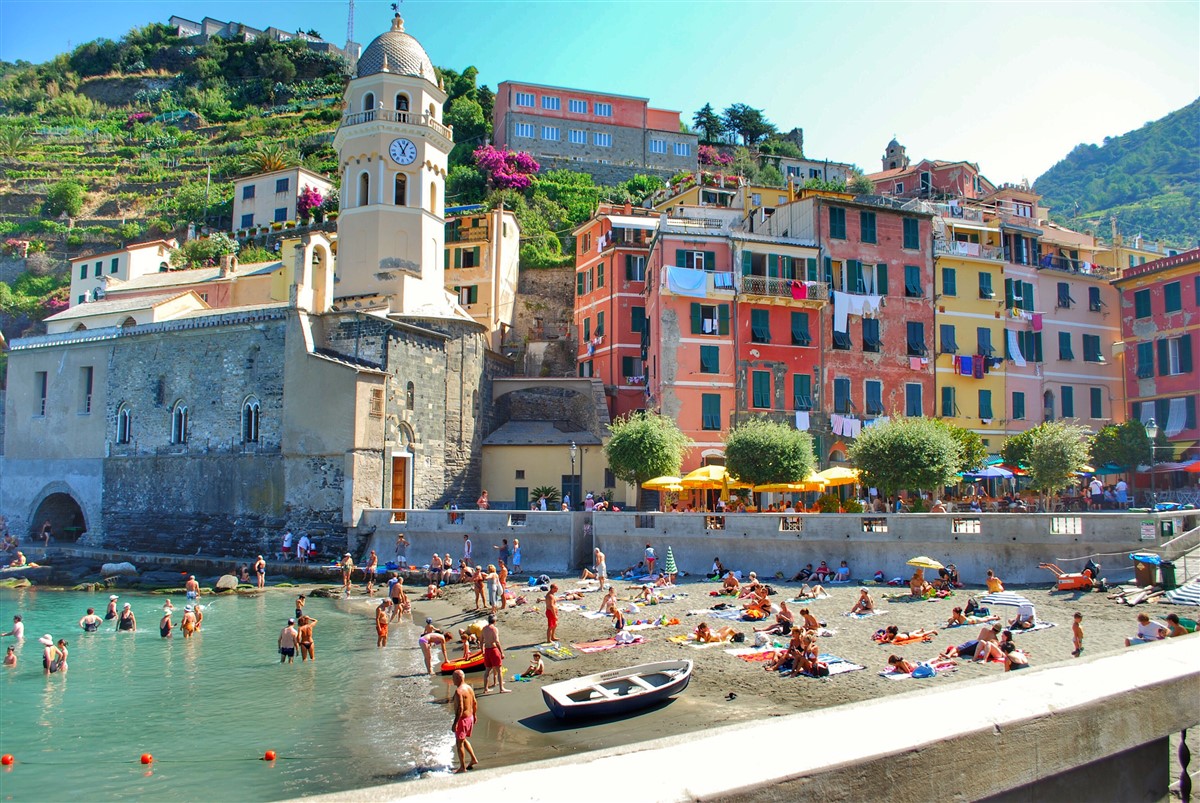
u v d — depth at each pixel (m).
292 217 107.12
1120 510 48.56
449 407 57.66
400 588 38.12
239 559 50.22
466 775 3.22
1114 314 65.50
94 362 59.69
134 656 31.47
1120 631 26.91
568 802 2.94
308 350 50.94
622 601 37.12
